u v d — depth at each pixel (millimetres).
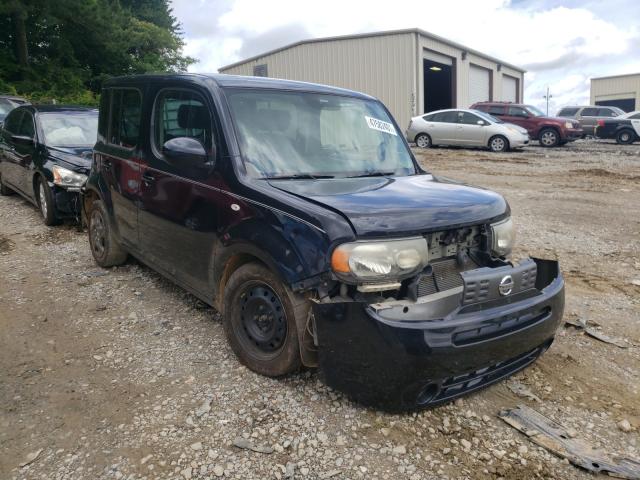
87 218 6133
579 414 3371
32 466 2854
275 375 3555
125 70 36812
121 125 5199
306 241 3123
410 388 2920
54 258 6293
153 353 4027
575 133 23125
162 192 4359
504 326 3092
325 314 3064
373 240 2992
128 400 3436
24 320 4594
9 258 6293
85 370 3801
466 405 3420
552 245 7297
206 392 3504
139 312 4754
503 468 2871
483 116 20969
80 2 30094
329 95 4480
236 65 33250
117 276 5652
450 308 3070
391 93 28219
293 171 3793
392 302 3055
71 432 3131
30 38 32156
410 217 3105
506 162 17094
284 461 2891
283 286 3314
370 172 4094
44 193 7629
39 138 8047
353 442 3039
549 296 3303
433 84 33906
